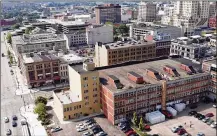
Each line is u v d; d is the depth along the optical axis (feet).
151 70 487.61
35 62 592.19
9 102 522.88
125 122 427.74
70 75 495.82
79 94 454.40
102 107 463.42
